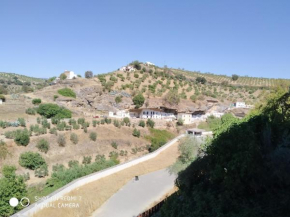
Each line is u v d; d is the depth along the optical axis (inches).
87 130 1391.5
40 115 1594.5
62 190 581.3
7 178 584.1
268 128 381.7
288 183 300.2
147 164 887.7
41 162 1002.1
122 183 694.5
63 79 2669.8
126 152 1355.8
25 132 1128.8
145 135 1619.1
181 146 790.5
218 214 298.8
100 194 605.0
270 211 273.9
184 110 2145.7
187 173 458.6
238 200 315.9
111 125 1568.7
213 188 370.6
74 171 839.1
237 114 2096.5
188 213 340.5
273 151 334.6
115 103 2212.1
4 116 1417.3
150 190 648.4
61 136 1213.7
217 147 370.3
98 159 1175.6
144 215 468.8
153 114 2062.0
